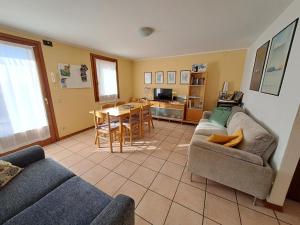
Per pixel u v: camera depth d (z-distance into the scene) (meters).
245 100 3.12
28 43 2.53
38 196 1.12
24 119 2.57
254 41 2.92
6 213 0.97
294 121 1.23
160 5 1.64
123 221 0.80
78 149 2.77
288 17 1.58
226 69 3.90
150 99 5.02
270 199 1.47
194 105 4.42
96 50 3.81
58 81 3.07
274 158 1.49
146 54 4.38
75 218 0.93
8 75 2.31
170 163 2.30
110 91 4.55
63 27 2.26
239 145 1.69
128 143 3.02
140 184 1.84
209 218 1.39
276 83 1.63
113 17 1.93
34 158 1.53
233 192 1.71
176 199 1.61
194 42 3.11
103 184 1.84
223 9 1.73
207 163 1.67
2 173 1.20
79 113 3.61
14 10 1.71
